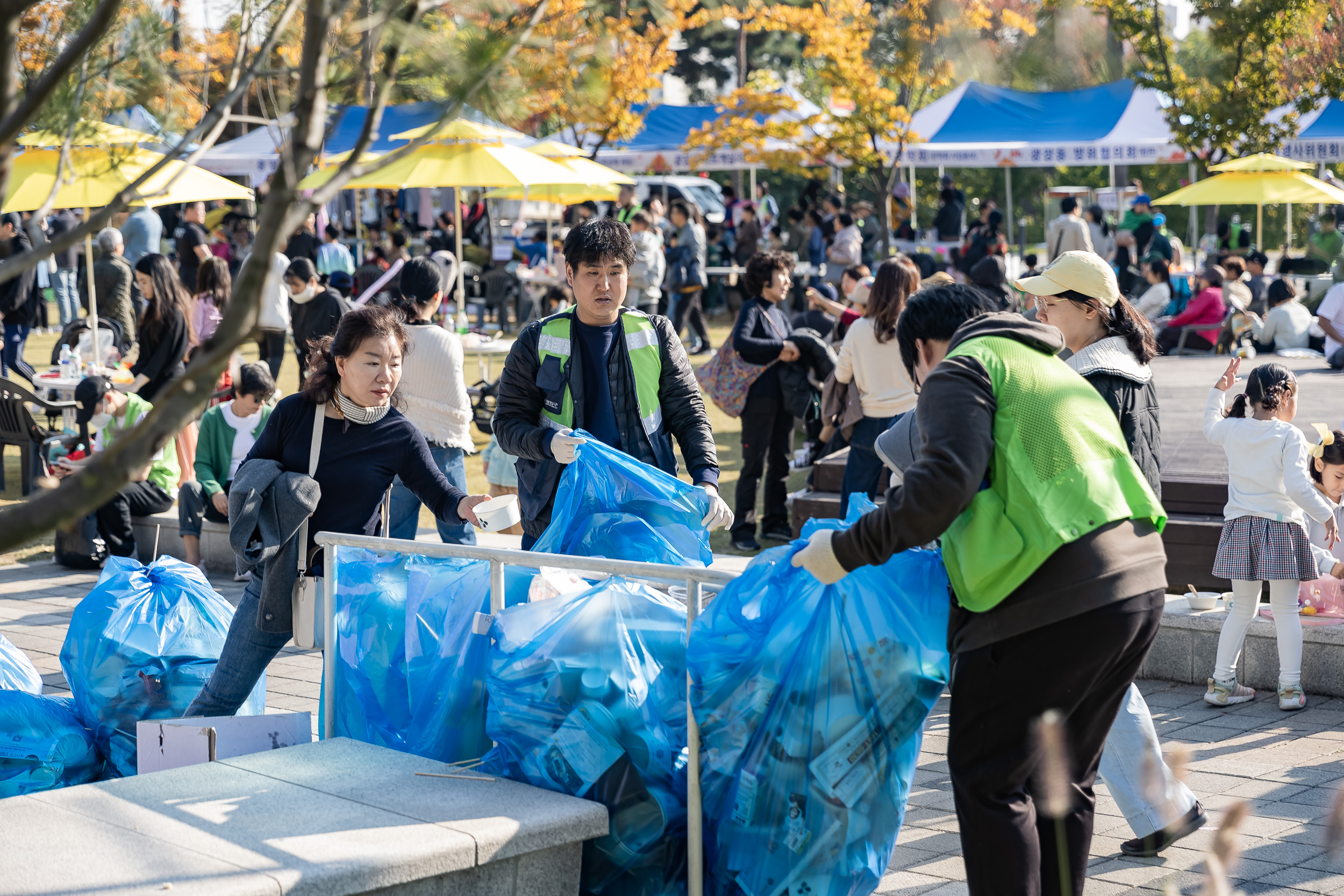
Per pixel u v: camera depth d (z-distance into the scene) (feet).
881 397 21.74
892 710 9.96
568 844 10.36
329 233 72.13
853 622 9.88
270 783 11.02
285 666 21.24
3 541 5.82
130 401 27.99
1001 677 9.29
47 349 59.52
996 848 9.40
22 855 9.41
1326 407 32.76
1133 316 13.92
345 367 13.41
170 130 9.16
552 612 11.07
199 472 27.25
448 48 7.02
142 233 53.01
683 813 10.85
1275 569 17.16
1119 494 9.41
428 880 9.63
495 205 81.10
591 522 12.50
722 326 71.77
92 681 14.80
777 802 10.09
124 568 15.75
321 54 6.30
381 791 10.80
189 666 14.84
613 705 10.67
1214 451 25.50
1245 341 49.39
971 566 9.27
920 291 10.65
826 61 66.08
